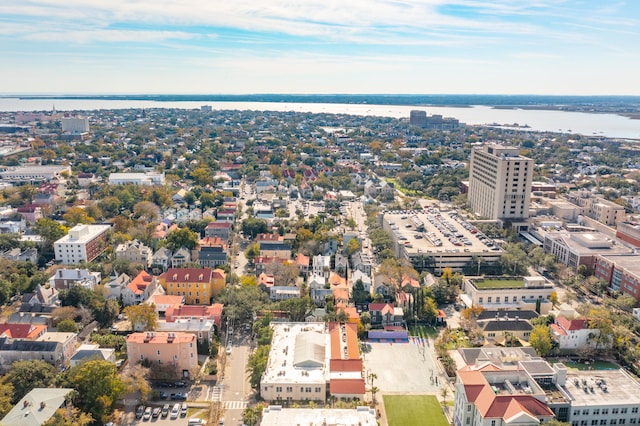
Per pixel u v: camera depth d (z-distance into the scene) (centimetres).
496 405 18488
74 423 19038
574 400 19750
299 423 18650
